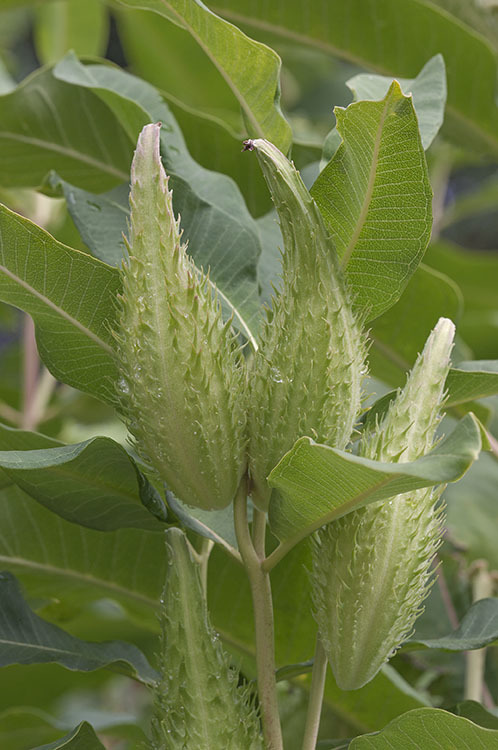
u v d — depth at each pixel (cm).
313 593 55
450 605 77
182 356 53
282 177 53
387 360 72
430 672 75
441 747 55
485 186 130
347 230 56
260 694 55
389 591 53
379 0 78
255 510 56
